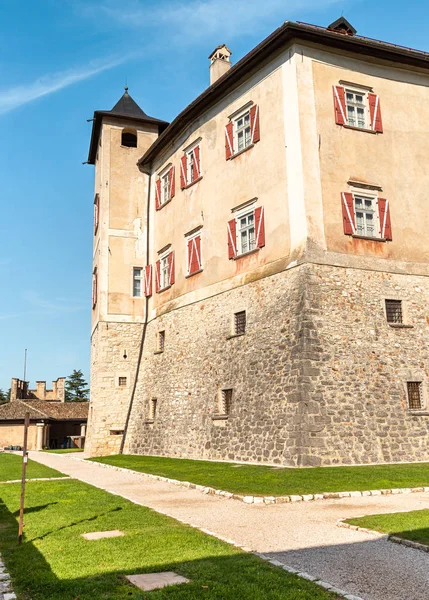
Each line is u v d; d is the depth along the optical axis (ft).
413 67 72.13
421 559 22.94
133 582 20.13
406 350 61.87
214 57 91.71
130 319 93.91
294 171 62.80
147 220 98.78
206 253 77.30
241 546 24.90
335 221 62.23
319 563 22.45
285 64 66.33
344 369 57.52
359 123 68.03
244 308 67.36
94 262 104.78
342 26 74.49
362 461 54.54
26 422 28.63
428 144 71.15
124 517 32.09
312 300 58.23
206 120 81.15
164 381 82.07
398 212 66.69
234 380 66.08
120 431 89.97
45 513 34.88
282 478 44.93
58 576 21.17
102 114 98.89
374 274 62.95
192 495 41.14
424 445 58.54
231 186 73.46
